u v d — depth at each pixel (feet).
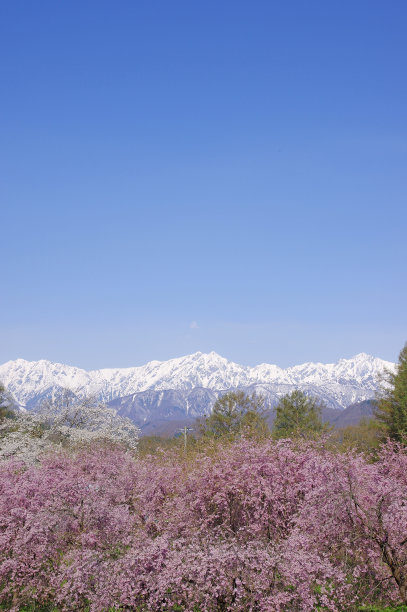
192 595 37.78
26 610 43.16
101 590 38.27
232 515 51.60
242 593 37.24
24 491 53.11
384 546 42.45
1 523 48.01
